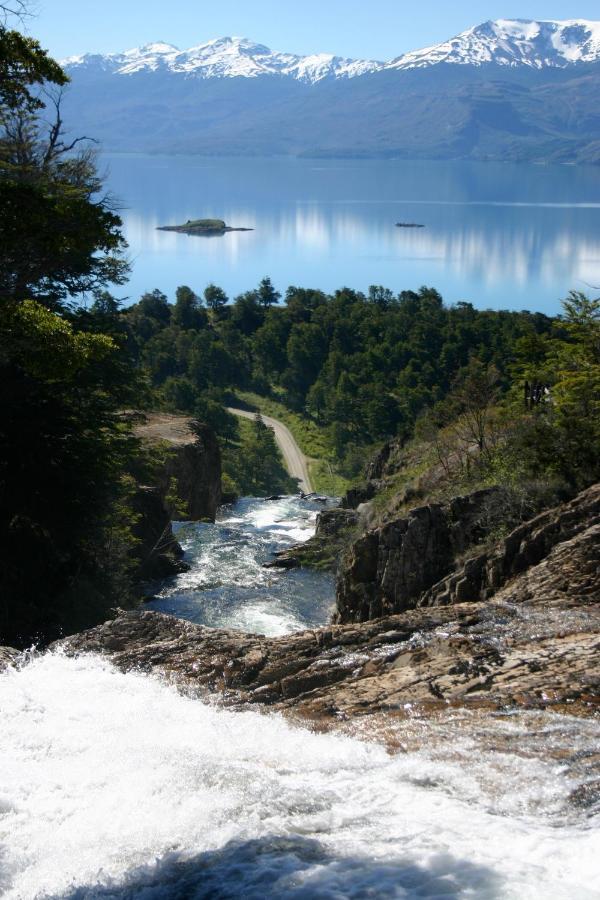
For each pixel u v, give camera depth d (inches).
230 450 5300.2
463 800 255.8
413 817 240.5
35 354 832.9
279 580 1285.7
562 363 1216.2
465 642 425.7
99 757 320.2
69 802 285.6
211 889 208.7
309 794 268.8
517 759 285.0
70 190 1018.7
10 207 746.2
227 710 371.6
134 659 433.1
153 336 7819.9
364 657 418.6
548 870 198.4
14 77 823.7
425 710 349.4
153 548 1358.3
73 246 815.1
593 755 284.5
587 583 520.1
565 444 744.3
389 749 307.9
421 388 6176.2
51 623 1016.2
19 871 247.9
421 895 189.6
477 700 355.3
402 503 1083.9
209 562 1434.5
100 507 1169.4
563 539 603.5
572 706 339.9
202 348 7377.0
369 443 5905.5
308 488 5137.8
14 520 1100.5
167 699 382.6
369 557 793.6
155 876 222.8
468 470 971.9
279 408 6875.0
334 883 199.9
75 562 1152.8
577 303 1219.2
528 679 371.2
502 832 224.2
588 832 220.7
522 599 530.3
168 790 284.4
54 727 350.9
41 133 1053.2
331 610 1120.2
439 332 7219.5
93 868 237.5
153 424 2086.6
